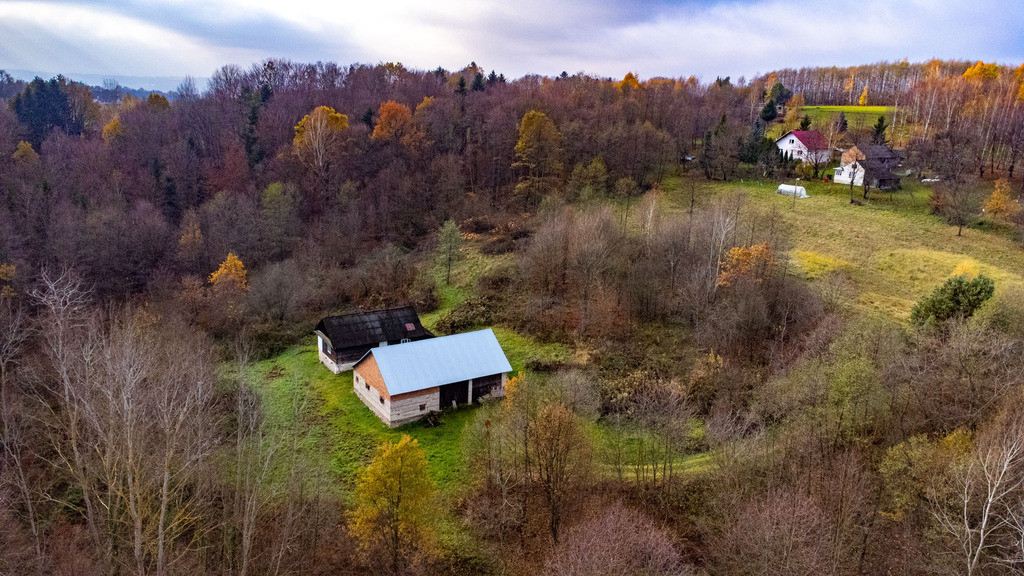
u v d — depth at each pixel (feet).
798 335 169.17
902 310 173.47
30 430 133.90
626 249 222.69
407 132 347.15
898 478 104.68
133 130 370.73
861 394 120.37
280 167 328.08
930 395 122.83
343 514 120.88
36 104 426.92
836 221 241.96
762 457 120.16
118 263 254.88
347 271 262.47
